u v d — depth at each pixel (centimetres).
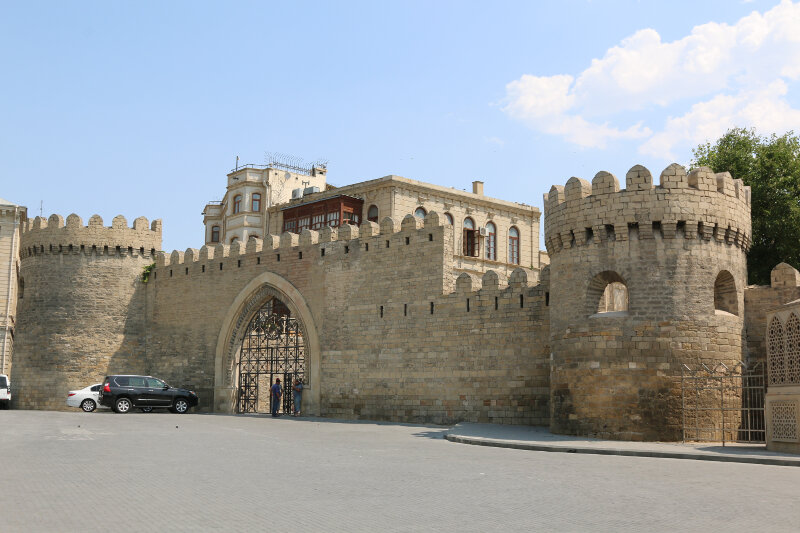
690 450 2214
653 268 2734
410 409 3812
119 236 5319
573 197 2914
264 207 7469
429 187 6469
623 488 1452
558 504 1271
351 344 4134
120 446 2236
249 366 4916
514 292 3500
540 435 2823
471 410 3578
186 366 5000
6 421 3325
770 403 2236
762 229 4400
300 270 4466
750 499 1325
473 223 6706
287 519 1131
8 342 6594
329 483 1510
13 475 1582
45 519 1113
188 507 1223
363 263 4156
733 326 2784
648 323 2709
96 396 4669
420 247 3903
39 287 5294
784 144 4641
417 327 3850
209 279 4975
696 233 2755
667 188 2750
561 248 2966
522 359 3431
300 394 4319
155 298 5303
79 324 5191
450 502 1289
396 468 1769
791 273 2830
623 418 2697
